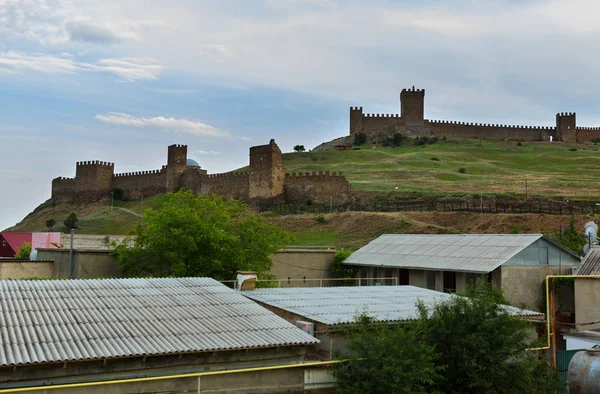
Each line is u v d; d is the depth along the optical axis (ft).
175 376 50.19
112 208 440.86
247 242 140.87
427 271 127.54
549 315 79.56
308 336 60.95
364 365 56.08
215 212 143.95
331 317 68.80
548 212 251.39
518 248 114.62
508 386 59.52
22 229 437.99
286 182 354.13
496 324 60.44
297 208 327.47
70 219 362.94
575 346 89.66
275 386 58.39
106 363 51.93
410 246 144.05
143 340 55.42
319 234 263.90
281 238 146.20
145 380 49.60
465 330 60.39
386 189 345.72
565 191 335.67
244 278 91.35
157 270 133.90
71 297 67.21
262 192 353.92
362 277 149.18
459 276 119.14
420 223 251.19
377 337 58.29
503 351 59.41
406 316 69.77
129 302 67.10
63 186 507.71
